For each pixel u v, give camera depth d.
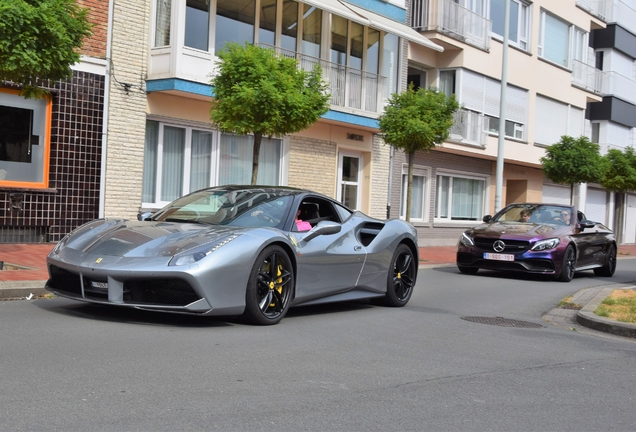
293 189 7.47
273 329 6.18
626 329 7.42
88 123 13.72
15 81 8.66
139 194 14.66
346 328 6.55
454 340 6.36
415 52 22.25
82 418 3.42
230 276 5.86
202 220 6.79
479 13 24.22
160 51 14.59
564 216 14.16
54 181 13.27
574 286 12.46
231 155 16.78
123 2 14.22
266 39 17.03
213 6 15.39
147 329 5.70
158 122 15.18
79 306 6.67
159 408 3.66
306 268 6.75
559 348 6.35
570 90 30.02
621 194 28.30
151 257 5.75
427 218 23.50
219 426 3.45
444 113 16.53
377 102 20.02
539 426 3.88
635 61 36.94
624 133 36.09
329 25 18.70
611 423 4.05
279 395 4.08
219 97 12.16
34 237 13.11
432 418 3.87
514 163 27.70
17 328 5.48
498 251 12.89
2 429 3.20
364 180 20.73
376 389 4.39
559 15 28.92
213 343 5.36
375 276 7.89
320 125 18.81
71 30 8.56
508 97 26.00
